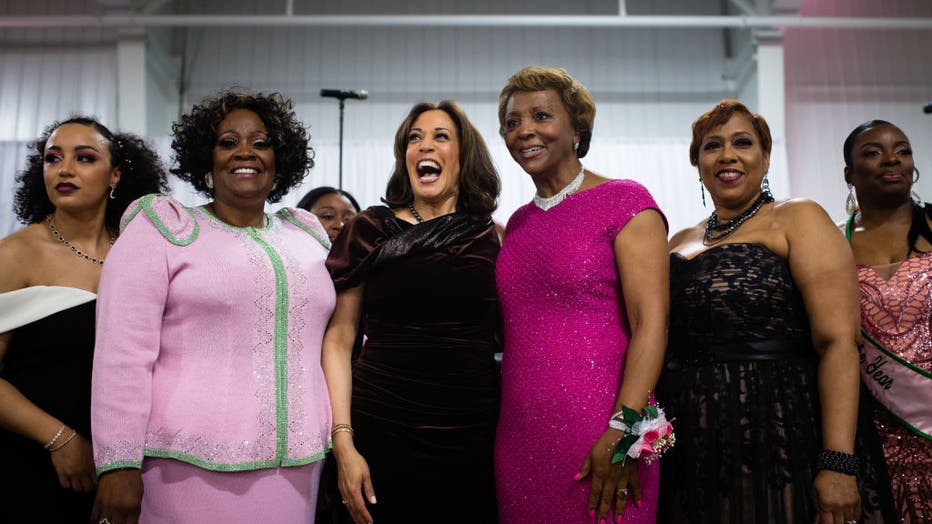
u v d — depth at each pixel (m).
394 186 2.50
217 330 1.93
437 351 2.23
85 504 2.14
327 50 8.73
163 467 1.85
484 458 2.22
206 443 1.85
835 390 2.01
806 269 2.10
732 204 2.31
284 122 2.19
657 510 2.20
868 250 2.57
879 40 8.65
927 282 2.39
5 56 8.30
